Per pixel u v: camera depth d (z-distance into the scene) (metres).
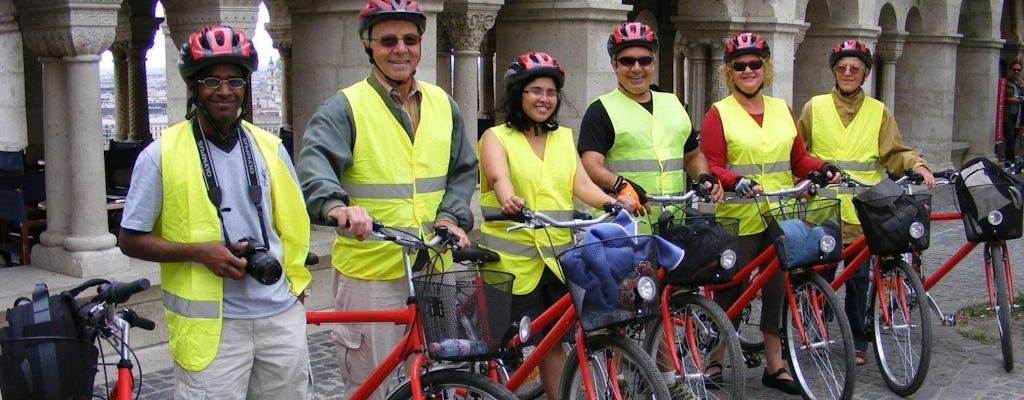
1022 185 5.87
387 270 4.04
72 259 6.10
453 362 3.49
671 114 5.18
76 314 2.90
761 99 5.62
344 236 4.11
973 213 5.84
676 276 4.49
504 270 4.49
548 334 4.07
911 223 5.32
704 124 5.52
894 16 14.20
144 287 2.98
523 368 4.13
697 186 4.75
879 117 6.21
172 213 3.18
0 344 2.81
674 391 4.55
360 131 3.98
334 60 7.14
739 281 5.39
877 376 5.91
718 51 11.05
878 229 5.32
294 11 7.31
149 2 11.35
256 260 3.14
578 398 4.15
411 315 3.58
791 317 5.28
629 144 5.04
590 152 4.96
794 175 5.78
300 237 3.39
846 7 12.70
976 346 6.58
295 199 3.37
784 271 5.15
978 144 17.45
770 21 10.89
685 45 11.28
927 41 15.45
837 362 5.11
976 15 17.11
